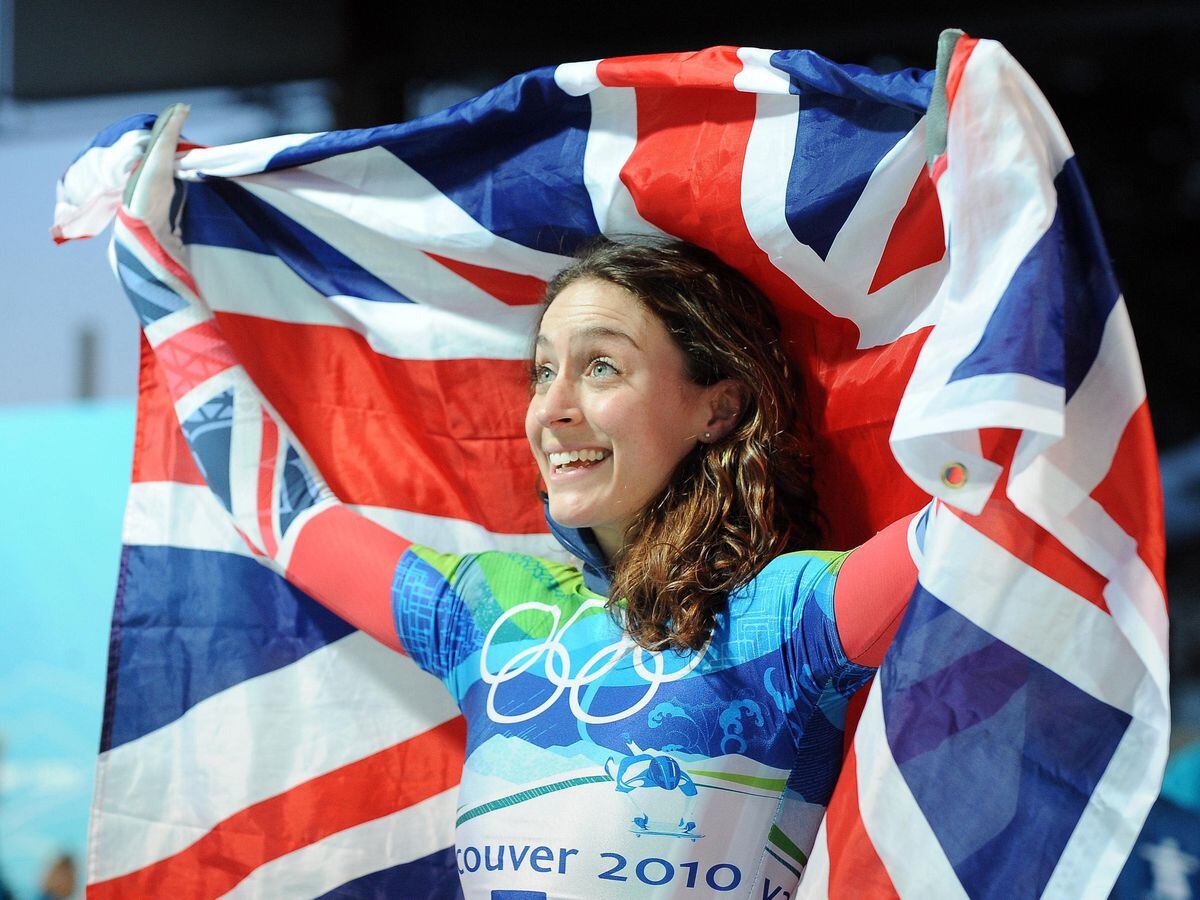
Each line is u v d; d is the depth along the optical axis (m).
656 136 3.49
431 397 4.06
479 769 3.19
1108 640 2.51
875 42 7.48
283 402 4.11
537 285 3.90
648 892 2.89
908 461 2.50
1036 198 2.50
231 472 3.87
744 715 3.01
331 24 7.69
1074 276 2.57
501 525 4.05
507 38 7.71
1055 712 2.55
